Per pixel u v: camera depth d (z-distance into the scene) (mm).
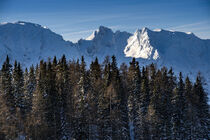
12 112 57188
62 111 62031
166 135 67688
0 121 49938
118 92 64688
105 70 70062
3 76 62844
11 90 62000
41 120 54844
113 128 61375
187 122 70250
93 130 60969
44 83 61781
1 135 48594
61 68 69312
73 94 62156
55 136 57188
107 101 61625
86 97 60531
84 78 63594
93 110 60406
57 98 61844
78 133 58250
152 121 65125
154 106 67500
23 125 52375
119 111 62938
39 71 71562
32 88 69312
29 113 57188
